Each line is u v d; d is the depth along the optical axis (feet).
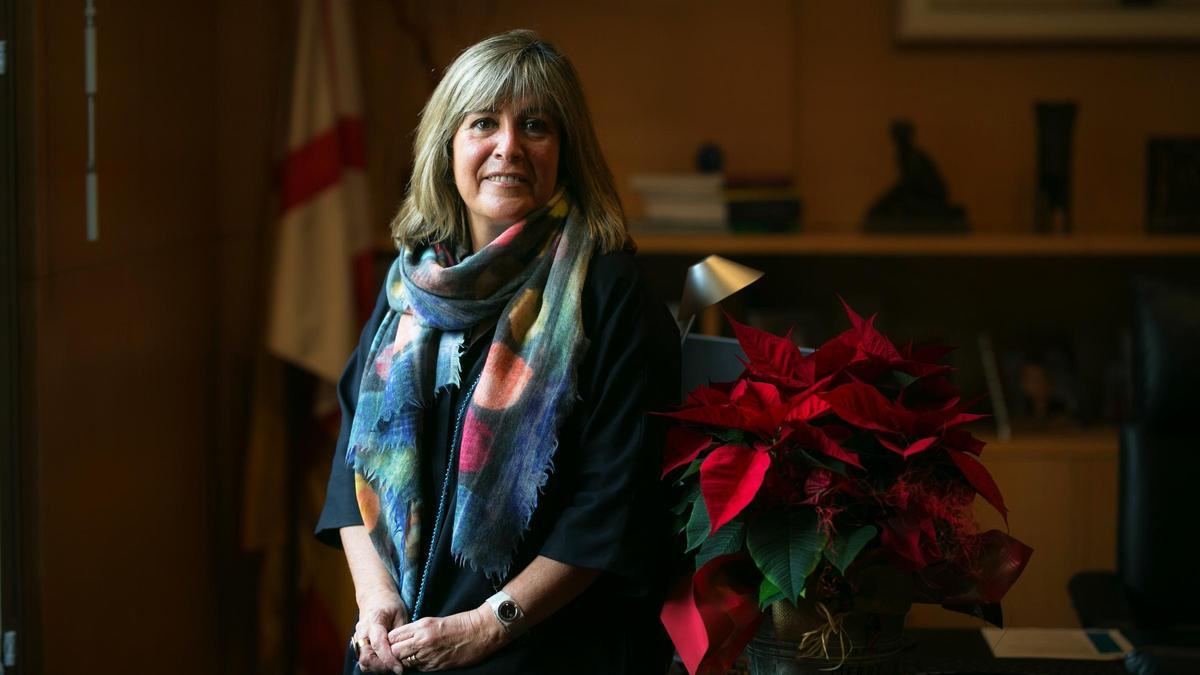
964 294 12.10
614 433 5.41
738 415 4.77
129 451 8.73
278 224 10.94
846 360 4.92
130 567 8.75
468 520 5.39
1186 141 11.46
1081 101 11.92
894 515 4.58
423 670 5.31
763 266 12.07
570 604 5.45
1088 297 12.10
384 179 11.92
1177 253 11.01
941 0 11.66
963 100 11.91
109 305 8.25
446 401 5.68
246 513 11.31
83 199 7.75
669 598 5.26
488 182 5.67
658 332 5.61
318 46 10.95
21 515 7.00
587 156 5.83
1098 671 5.78
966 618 9.70
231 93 11.74
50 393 7.20
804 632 4.66
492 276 5.64
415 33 11.74
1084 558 10.98
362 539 5.82
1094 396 11.97
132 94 8.77
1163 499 7.78
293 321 10.84
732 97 11.95
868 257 12.09
